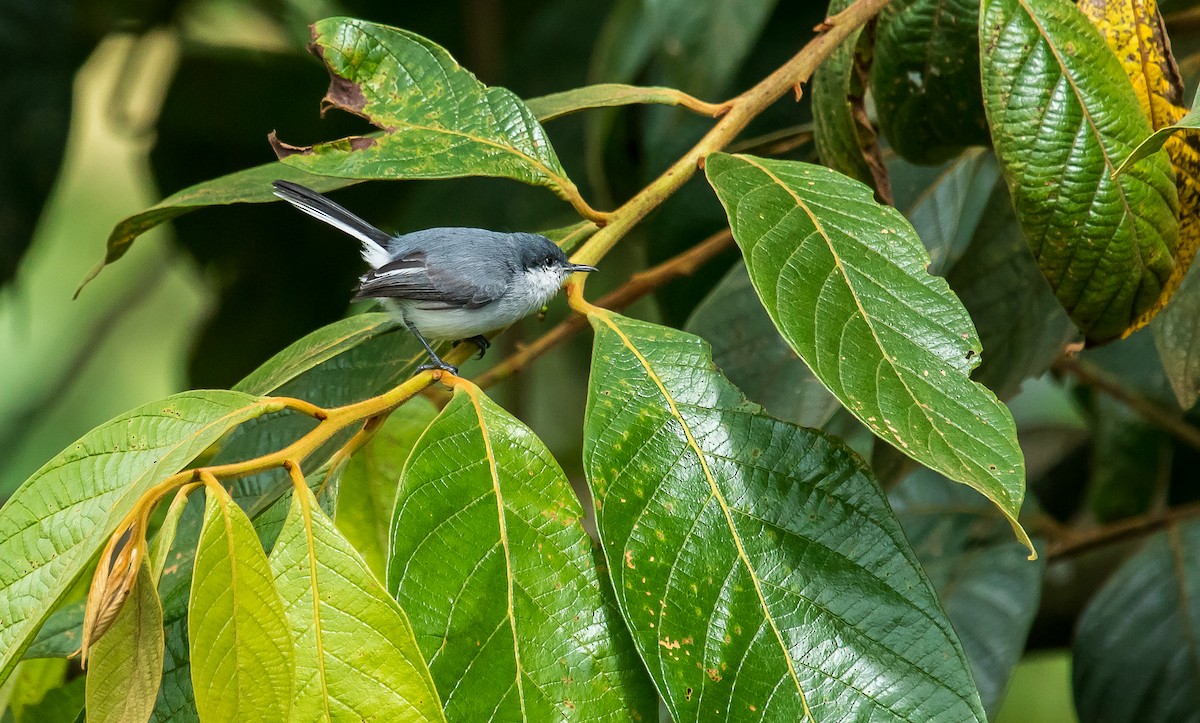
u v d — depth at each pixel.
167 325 17.53
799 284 5.10
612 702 4.76
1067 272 6.00
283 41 14.36
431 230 9.53
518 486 4.98
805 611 4.83
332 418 4.95
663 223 10.05
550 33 12.45
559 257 9.37
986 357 7.96
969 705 4.67
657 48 10.04
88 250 17.50
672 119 9.30
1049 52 5.85
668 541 4.90
